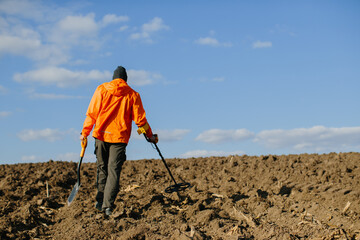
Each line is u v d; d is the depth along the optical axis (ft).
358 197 15.87
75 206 17.37
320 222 14.32
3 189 19.88
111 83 15.62
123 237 13.60
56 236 14.57
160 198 17.71
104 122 15.65
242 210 16.11
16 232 15.14
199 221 14.94
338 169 20.07
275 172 21.17
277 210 15.60
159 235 13.67
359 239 12.67
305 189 17.17
